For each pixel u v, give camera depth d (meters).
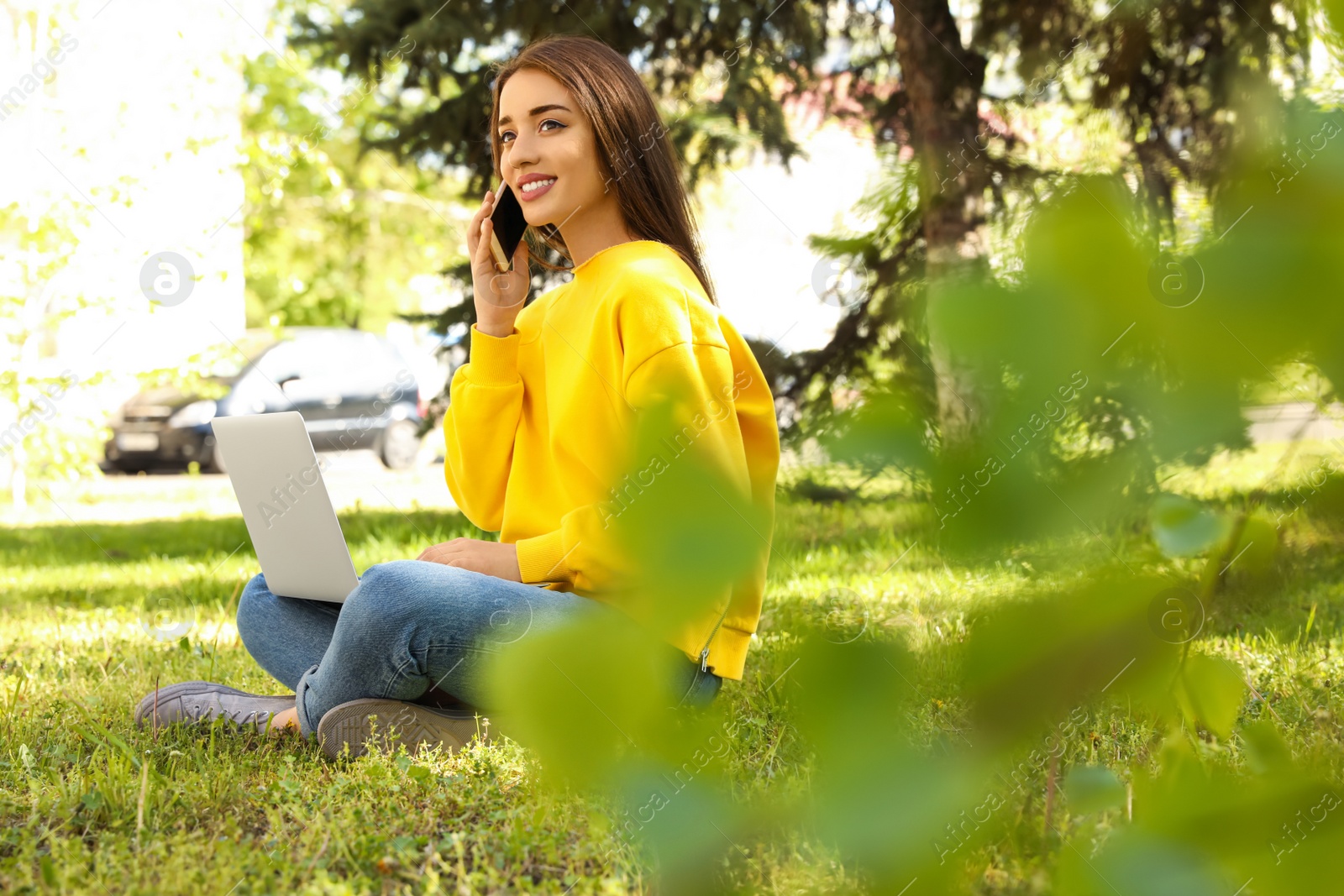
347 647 1.92
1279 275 0.30
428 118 5.66
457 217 12.16
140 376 7.16
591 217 2.01
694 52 5.30
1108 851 0.38
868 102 4.75
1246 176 0.32
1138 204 0.31
